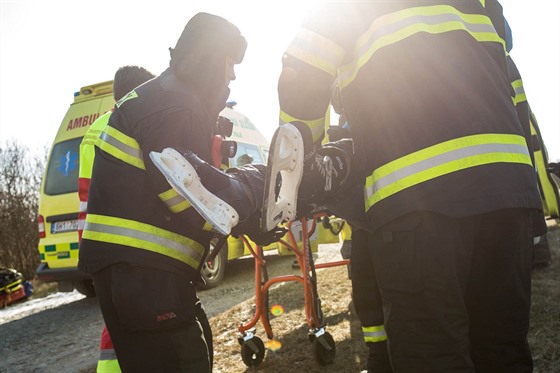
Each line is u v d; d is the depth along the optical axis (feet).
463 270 4.49
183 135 5.54
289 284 18.43
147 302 5.39
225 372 10.68
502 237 4.58
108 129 5.86
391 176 4.50
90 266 5.57
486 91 4.63
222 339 12.93
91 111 21.76
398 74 4.57
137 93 5.83
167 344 5.45
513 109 4.85
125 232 5.51
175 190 5.26
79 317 19.89
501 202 4.28
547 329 10.39
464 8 5.00
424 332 4.36
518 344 4.84
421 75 4.52
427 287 4.30
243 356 10.66
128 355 5.50
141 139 5.50
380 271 4.61
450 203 4.24
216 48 5.97
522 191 4.48
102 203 5.67
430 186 4.30
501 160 4.44
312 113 5.00
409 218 4.34
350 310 13.87
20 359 14.53
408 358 4.44
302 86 4.82
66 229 20.95
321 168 5.42
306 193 5.49
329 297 15.57
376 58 4.62
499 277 4.69
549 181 23.16
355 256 8.35
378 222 4.56
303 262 10.48
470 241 4.48
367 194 4.83
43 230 21.39
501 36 5.73
